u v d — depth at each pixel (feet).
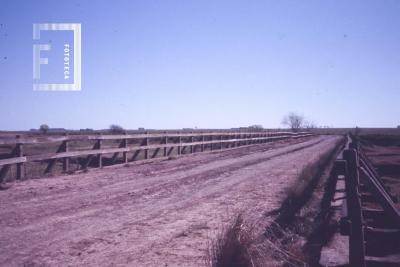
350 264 15.23
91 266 18.75
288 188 37.60
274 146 127.75
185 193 38.47
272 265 16.96
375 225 23.81
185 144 82.28
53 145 121.49
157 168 59.16
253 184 44.09
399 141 171.83
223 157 81.10
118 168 58.13
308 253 18.80
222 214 29.09
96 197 35.94
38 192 37.68
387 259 15.76
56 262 19.30
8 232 24.44
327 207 27.61
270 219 26.07
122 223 26.81
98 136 54.60
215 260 16.88
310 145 130.31
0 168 43.80
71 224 26.45
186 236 23.53
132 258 19.80
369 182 16.78
